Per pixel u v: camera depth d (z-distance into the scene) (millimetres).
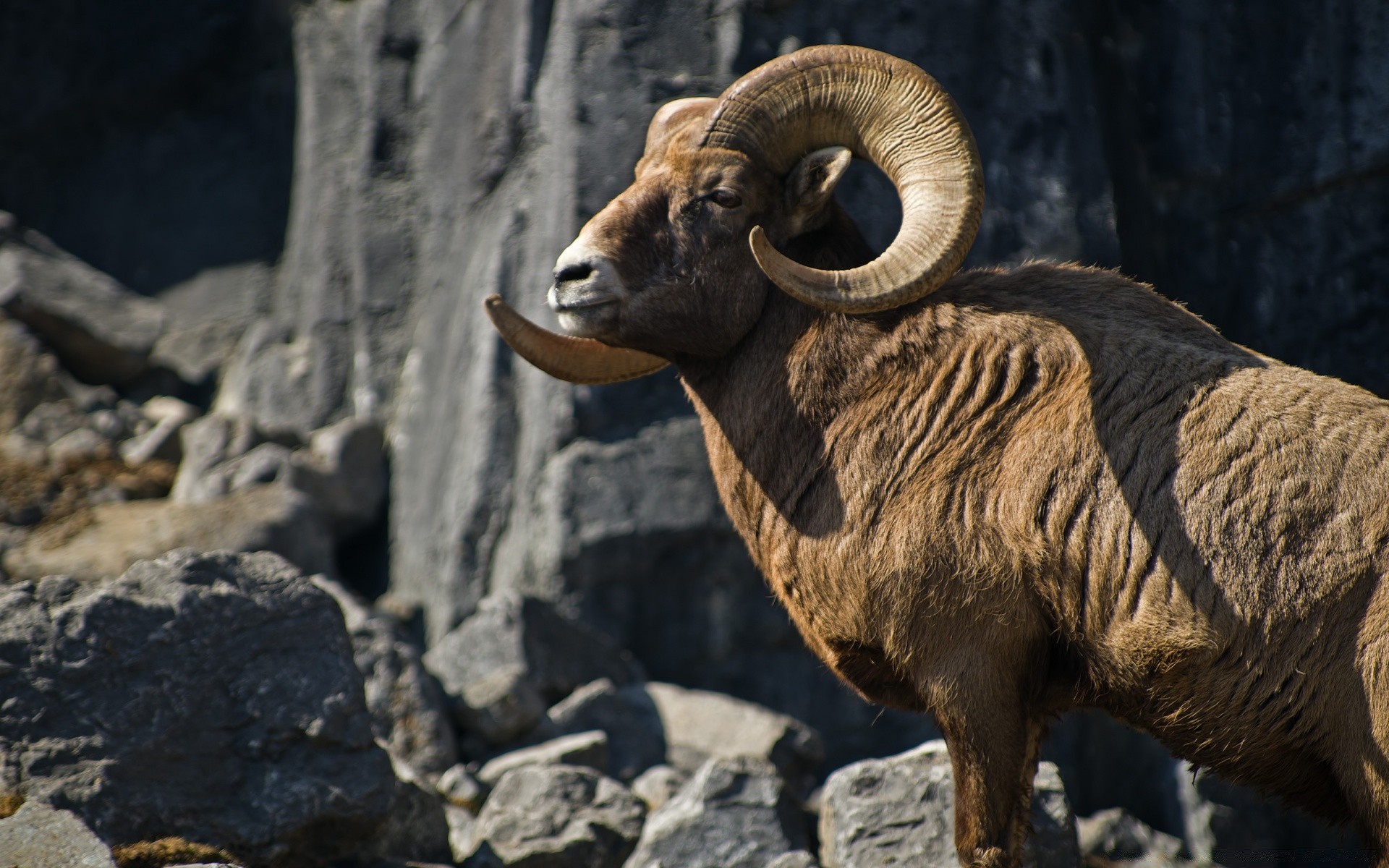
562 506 30359
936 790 18438
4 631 17219
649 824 20281
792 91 15867
